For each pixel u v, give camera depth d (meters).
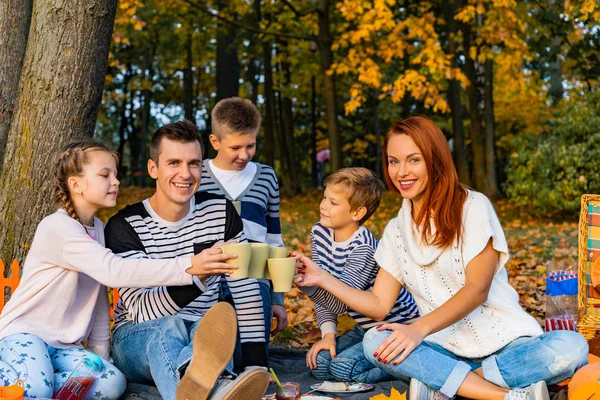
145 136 27.59
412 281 3.56
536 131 23.14
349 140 29.77
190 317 3.65
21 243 4.48
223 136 4.21
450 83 17.56
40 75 4.47
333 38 18.25
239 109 4.21
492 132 17.55
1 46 4.72
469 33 16.55
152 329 3.41
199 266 3.24
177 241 3.69
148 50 25.95
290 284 3.33
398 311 3.99
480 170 17.52
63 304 3.43
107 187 3.47
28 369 3.11
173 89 29.28
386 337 3.31
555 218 13.54
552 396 3.31
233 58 20.20
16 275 4.26
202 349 2.91
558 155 12.42
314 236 4.26
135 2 14.42
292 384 3.23
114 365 3.67
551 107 22.44
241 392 2.81
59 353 3.37
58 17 4.45
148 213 3.69
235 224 3.81
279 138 23.20
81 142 3.51
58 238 3.37
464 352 3.39
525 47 15.69
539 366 3.12
